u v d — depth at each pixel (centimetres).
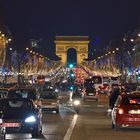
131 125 3181
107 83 11288
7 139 2661
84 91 8381
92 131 3209
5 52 12075
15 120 2659
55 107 5284
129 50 14400
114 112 3303
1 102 2838
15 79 12544
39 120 2791
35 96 4047
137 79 12262
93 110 5806
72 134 3014
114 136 2891
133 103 3222
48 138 2770
